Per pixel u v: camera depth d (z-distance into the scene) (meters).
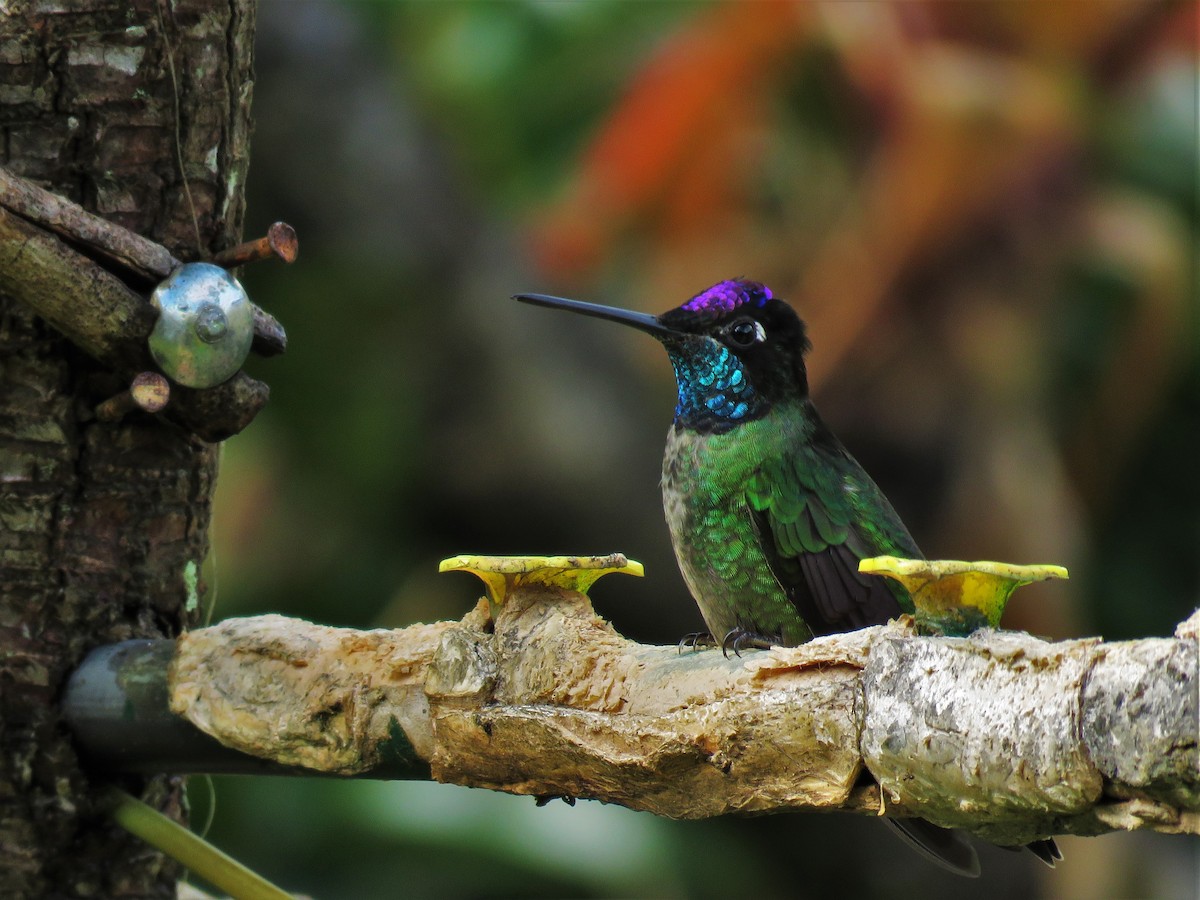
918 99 11.00
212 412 4.22
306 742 3.79
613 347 12.59
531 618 3.60
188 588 4.46
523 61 12.11
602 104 12.09
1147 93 11.55
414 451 12.17
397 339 12.23
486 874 9.84
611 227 11.47
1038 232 11.30
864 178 11.25
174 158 4.28
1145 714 2.53
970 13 11.16
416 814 9.74
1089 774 2.63
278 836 9.77
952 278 11.25
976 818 2.89
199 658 3.94
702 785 3.30
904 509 11.64
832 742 3.11
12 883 4.15
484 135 12.26
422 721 3.69
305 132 11.97
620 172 11.27
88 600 4.23
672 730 3.28
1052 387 11.92
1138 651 2.58
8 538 4.16
